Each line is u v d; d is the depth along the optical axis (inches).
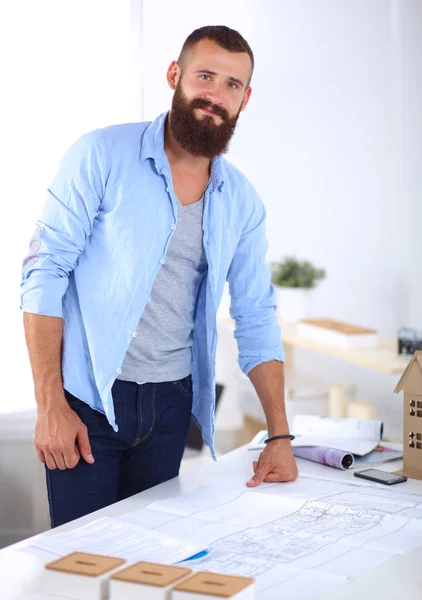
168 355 69.8
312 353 158.6
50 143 116.8
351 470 67.3
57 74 115.7
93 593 40.8
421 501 58.6
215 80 65.0
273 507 56.6
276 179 154.3
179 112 65.4
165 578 40.3
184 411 72.0
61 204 64.9
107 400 65.2
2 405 117.0
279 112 152.3
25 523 114.3
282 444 66.2
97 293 65.9
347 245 158.9
